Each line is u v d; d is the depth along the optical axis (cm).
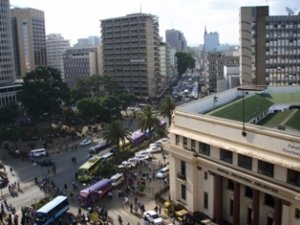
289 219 5216
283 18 16012
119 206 7362
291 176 5112
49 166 9994
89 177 8738
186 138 6756
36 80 14338
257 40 16262
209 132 6309
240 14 16412
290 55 16225
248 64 16538
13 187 8575
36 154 10831
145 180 8650
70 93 16775
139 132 12112
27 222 6794
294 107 8825
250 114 7338
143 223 6550
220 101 8538
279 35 16138
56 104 14425
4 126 13138
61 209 6956
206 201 6588
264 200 5728
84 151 11375
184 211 6700
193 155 6506
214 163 6138
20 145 12312
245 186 6022
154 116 12288
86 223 6600
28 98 14012
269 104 8631
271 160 5234
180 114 6894
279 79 16450
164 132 12294
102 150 11106
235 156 5875
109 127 10469
